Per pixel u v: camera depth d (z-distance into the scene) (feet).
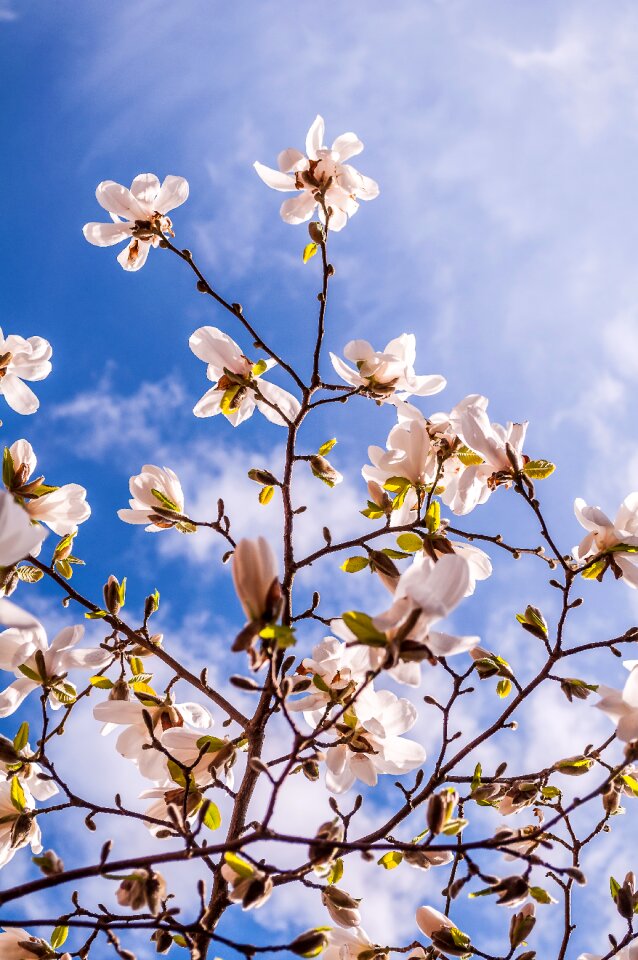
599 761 4.75
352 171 5.04
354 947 4.78
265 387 5.14
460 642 4.11
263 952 4.21
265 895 4.31
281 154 5.04
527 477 4.83
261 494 5.07
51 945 4.55
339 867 4.66
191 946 4.39
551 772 4.77
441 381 5.12
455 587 4.12
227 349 5.09
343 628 4.14
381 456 5.01
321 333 5.00
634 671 4.25
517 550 4.93
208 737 4.68
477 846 4.19
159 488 5.02
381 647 4.11
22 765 4.62
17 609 4.03
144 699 4.78
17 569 4.85
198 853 4.16
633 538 4.71
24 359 5.14
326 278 4.98
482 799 4.72
